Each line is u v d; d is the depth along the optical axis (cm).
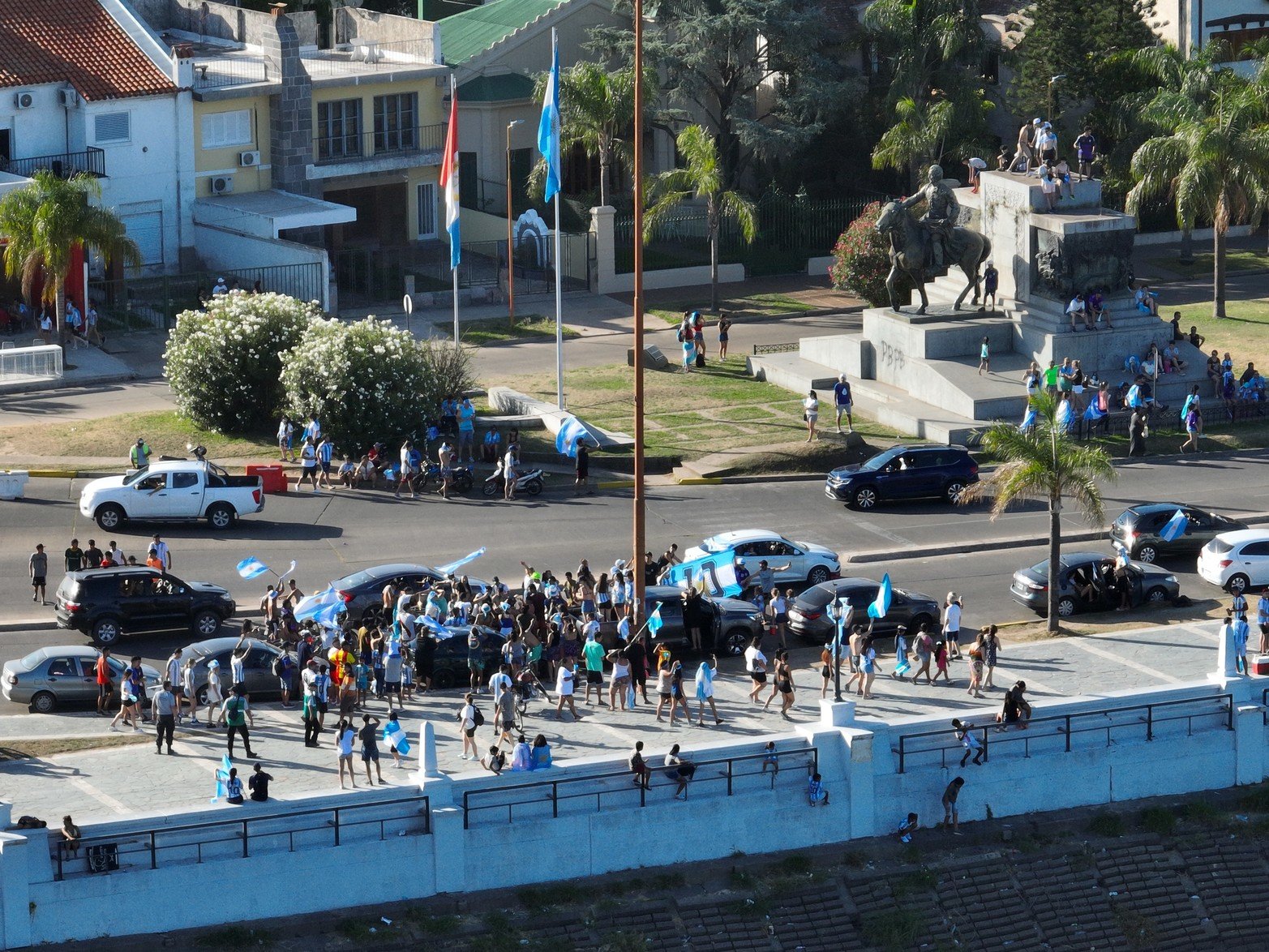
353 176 12175
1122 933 5697
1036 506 8588
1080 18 12838
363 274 12044
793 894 5506
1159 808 6031
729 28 12319
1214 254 12850
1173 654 6844
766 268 12556
